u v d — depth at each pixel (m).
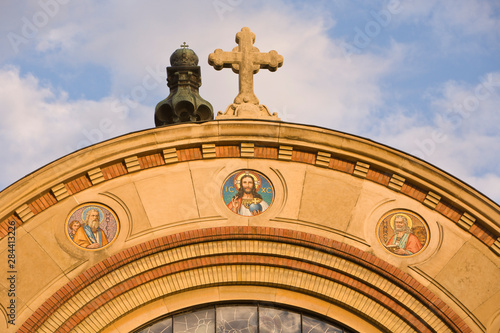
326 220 23.22
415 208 23.56
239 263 22.69
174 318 22.47
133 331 22.09
